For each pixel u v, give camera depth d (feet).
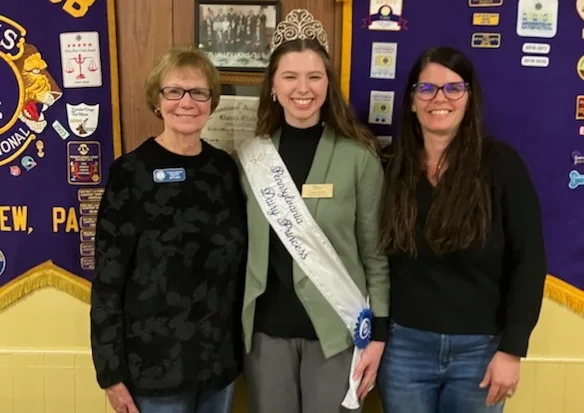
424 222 4.52
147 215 4.27
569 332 5.84
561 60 5.53
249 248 4.67
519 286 4.42
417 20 5.53
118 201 4.26
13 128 5.75
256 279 4.58
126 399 4.33
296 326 4.58
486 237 4.36
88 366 5.98
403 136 4.66
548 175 5.66
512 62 5.54
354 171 4.58
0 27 5.63
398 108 5.64
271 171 4.69
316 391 4.64
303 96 4.46
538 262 4.39
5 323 5.98
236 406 6.05
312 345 4.62
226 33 5.64
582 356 5.87
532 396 5.92
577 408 5.90
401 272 4.70
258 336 4.68
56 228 5.86
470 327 4.54
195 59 4.42
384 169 4.91
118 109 5.70
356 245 4.73
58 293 5.93
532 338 5.89
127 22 5.68
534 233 4.39
